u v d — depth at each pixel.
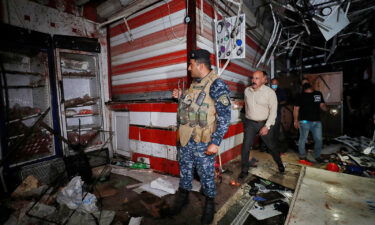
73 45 3.77
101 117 4.30
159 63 3.42
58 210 2.24
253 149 5.08
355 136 6.39
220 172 3.12
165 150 3.37
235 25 3.08
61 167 3.46
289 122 7.26
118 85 4.29
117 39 4.14
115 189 2.88
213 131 1.98
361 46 6.85
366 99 7.04
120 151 4.31
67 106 3.80
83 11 3.93
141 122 3.74
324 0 4.04
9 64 3.12
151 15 3.43
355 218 1.99
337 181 2.84
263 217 2.22
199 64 1.96
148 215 2.22
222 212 2.27
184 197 2.25
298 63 8.01
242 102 4.50
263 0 4.23
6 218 2.22
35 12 3.27
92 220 2.08
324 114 6.89
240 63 4.47
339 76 6.63
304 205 2.26
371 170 3.55
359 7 4.60
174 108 3.18
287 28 5.57
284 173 3.41
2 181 2.90
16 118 3.16
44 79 3.45
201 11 3.09
